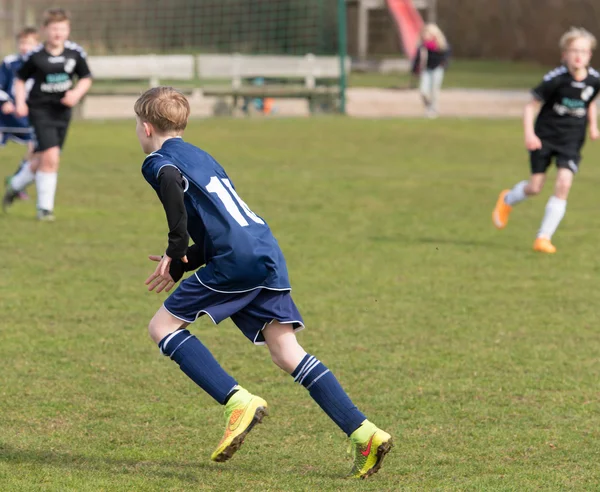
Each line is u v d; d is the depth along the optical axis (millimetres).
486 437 15672
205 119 76688
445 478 13852
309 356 13906
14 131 44312
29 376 18500
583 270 29391
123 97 85875
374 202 41812
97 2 124688
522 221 38188
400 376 18969
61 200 40906
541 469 14273
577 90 31234
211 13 122438
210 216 13594
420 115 84312
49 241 32250
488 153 60438
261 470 14125
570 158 31922
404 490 13312
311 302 25031
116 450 14875
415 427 16125
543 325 23062
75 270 28125
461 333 22250
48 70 34469
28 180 37281
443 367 19594
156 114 14117
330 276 28109
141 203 40406
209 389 13586
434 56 80938
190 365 13656
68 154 55812
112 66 85938
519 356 20453
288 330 14031
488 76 117000
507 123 76688
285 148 60375
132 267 28719
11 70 43125
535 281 27859
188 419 16375
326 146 61844
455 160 57062
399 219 37938
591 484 13695
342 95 84062
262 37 118000
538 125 32312
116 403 17109
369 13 143625
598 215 39906
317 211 39281
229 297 13703
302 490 13305
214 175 13953
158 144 14344
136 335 21625
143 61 87250
